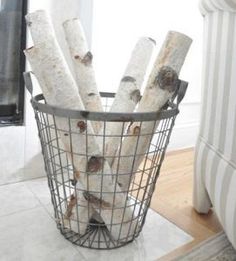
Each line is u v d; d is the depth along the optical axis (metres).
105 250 0.66
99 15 1.01
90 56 0.73
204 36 0.78
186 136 1.43
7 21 0.90
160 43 1.21
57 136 0.66
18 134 0.94
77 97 0.61
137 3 1.11
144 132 0.63
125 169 0.66
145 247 0.68
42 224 0.74
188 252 0.67
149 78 0.65
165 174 1.10
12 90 0.94
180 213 0.84
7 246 0.65
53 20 0.96
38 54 0.60
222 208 0.64
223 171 0.64
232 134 0.62
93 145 0.61
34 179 0.99
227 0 0.59
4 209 0.79
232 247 0.69
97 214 0.70
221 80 0.67
